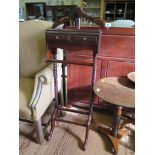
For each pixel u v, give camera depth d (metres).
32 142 1.52
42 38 1.53
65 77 1.75
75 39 1.23
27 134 1.62
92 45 1.21
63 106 1.82
